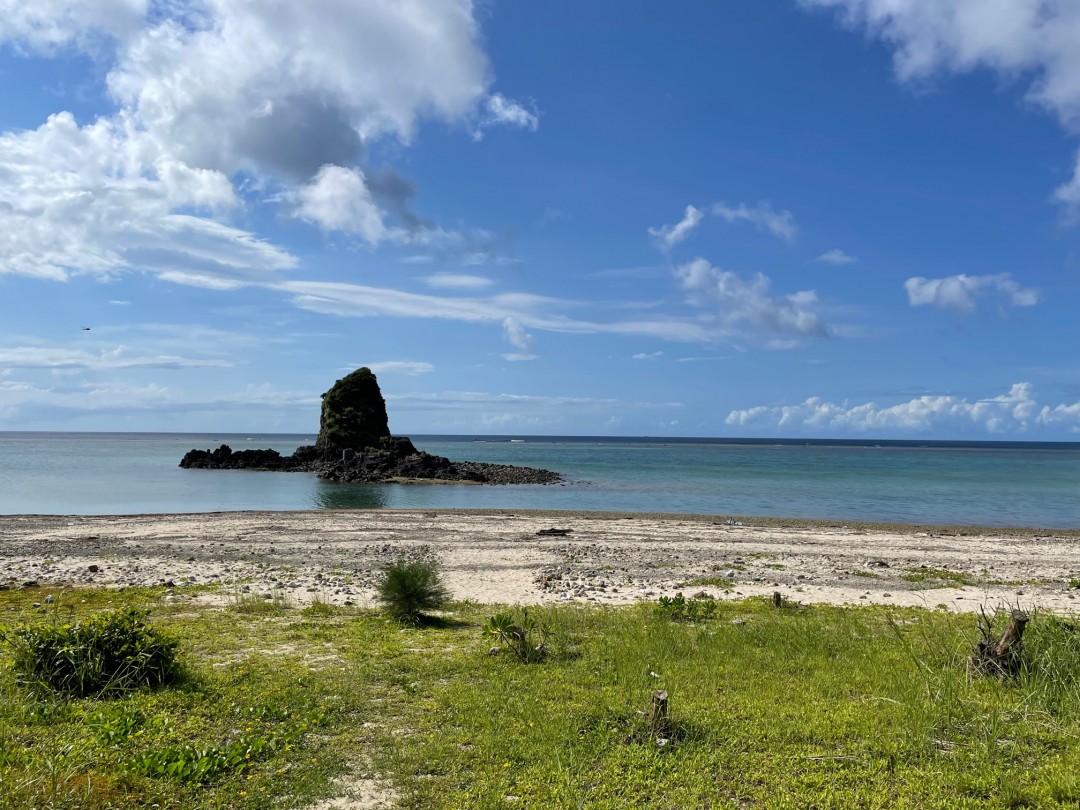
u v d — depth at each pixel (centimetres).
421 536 2945
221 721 816
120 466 8888
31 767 644
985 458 14962
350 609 1544
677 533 3155
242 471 7931
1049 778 666
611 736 780
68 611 1452
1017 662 968
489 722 816
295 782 667
